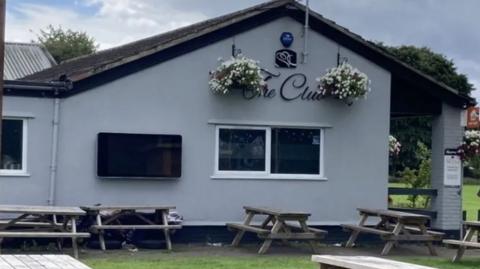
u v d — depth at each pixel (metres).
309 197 16.08
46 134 14.54
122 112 14.95
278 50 15.84
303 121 16.02
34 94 14.44
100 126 14.84
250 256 13.76
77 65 20.19
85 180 14.76
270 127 15.86
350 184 16.34
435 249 15.71
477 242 14.39
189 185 15.37
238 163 15.70
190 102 15.34
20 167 14.45
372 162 16.48
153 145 15.09
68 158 14.66
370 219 16.34
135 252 13.89
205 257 13.43
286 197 15.94
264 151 15.85
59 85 14.51
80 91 14.71
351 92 15.77
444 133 17.09
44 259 8.32
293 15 15.91
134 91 15.02
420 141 38.97
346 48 16.27
